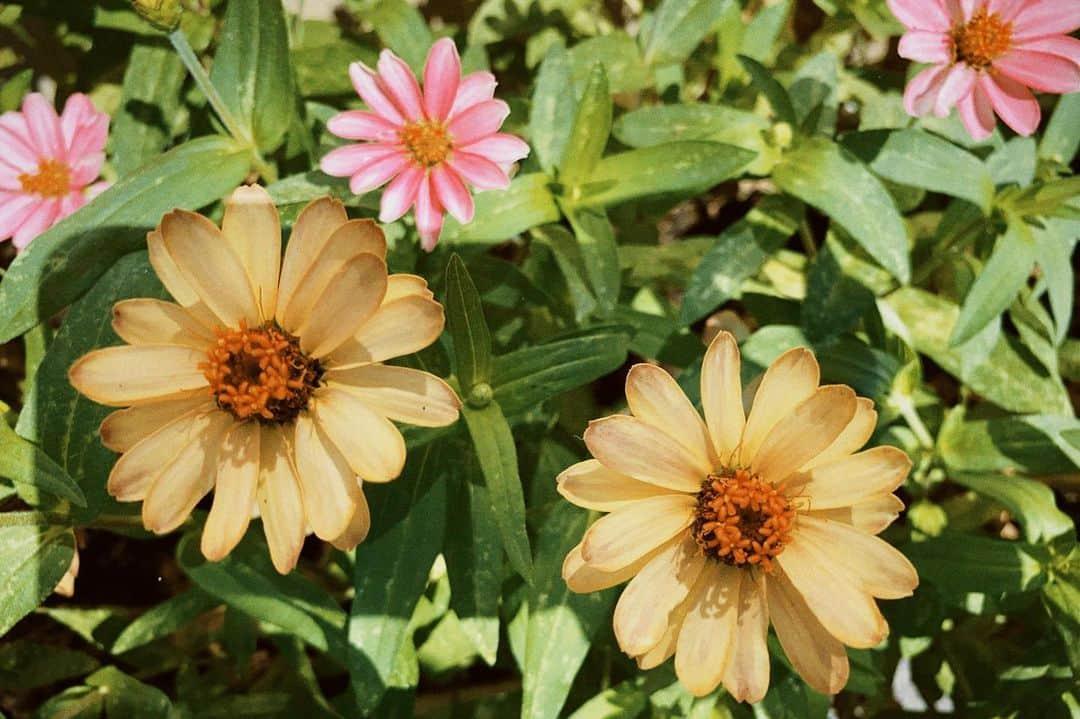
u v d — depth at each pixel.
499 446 0.23
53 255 0.24
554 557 0.25
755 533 0.21
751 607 0.21
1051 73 0.25
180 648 0.30
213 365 0.21
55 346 0.24
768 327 0.28
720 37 0.31
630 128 0.28
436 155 0.24
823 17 0.36
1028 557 0.25
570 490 0.21
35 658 0.28
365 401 0.21
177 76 0.29
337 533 0.21
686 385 0.27
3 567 0.24
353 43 0.32
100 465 0.24
